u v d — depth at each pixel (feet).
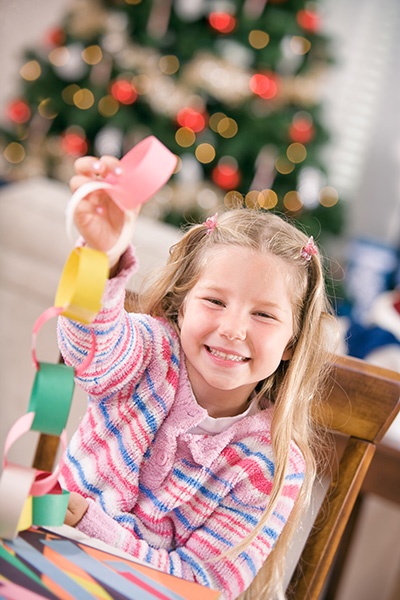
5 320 5.97
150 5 14.92
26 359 5.92
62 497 2.59
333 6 18.81
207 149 14.62
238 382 3.28
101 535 3.23
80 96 14.73
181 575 3.24
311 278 3.58
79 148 14.82
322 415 3.69
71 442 3.63
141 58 14.64
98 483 3.49
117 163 2.53
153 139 2.54
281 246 3.44
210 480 3.51
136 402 3.50
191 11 16.37
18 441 5.71
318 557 3.52
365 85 18.79
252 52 14.74
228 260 3.35
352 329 8.98
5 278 5.94
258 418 3.60
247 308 3.28
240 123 14.90
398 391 3.60
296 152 15.08
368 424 3.64
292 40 15.12
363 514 7.40
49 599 2.10
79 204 2.54
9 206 6.05
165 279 3.71
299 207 15.49
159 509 3.46
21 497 2.39
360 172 18.85
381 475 5.16
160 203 14.43
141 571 2.47
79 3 15.30
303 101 15.29
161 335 3.56
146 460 3.51
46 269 5.82
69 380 2.46
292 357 3.60
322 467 3.96
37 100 15.14
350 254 16.79
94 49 14.88
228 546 3.37
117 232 2.59
